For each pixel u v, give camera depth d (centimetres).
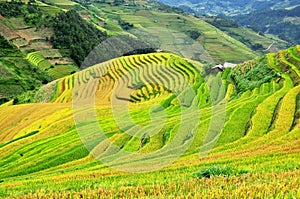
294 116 3350
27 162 3225
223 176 1602
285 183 1434
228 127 3259
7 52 12150
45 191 1731
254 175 1611
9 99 9475
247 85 5628
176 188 1509
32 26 14300
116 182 1723
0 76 10594
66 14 15000
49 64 12406
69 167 2738
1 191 1819
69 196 1556
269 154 2266
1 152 3884
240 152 2448
